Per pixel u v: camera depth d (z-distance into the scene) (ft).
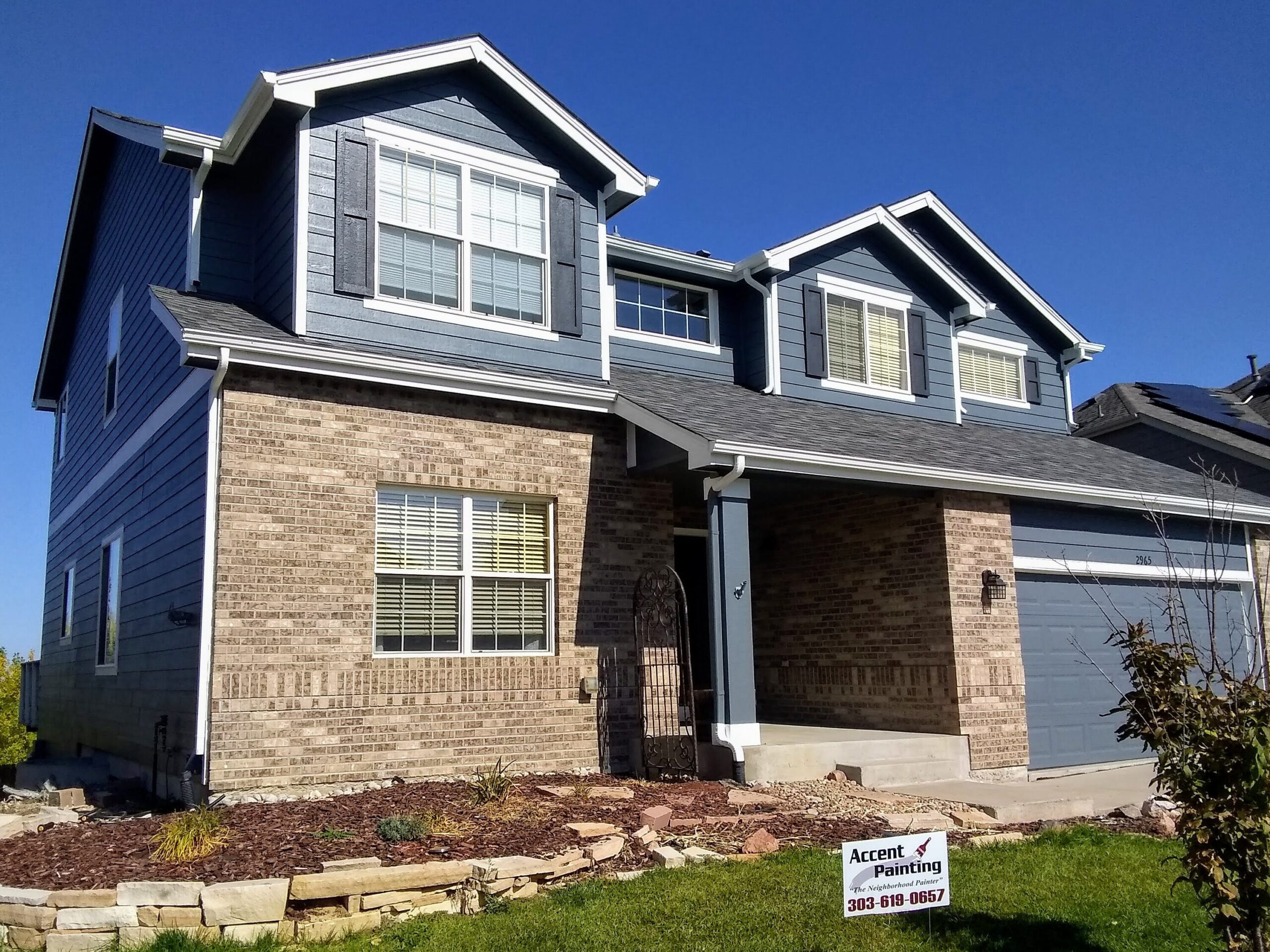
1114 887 22.48
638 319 46.93
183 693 32.01
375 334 34.42
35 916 19.11
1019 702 41.50
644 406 36.52
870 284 51.83
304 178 34.04
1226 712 16.33
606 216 41.50
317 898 19.92
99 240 55.36
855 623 44.24
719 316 49.14
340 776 31.04
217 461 30.66
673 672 37.86
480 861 21.94
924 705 40.88
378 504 33.55
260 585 30.55
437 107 37.22
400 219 35.88
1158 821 29.63
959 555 40.96
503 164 38.45
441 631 34.22
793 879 22.36
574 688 35.96
